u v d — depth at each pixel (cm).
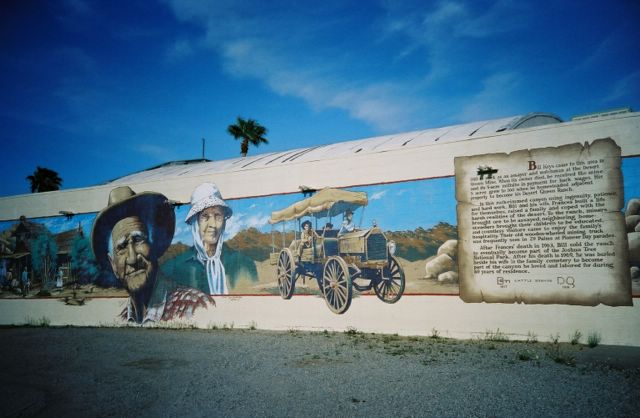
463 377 808
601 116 1225
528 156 1172
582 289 1100
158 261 1667
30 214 1894
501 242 1187
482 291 1199
